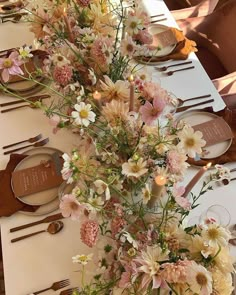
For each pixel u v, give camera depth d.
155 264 0.81
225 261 0.85
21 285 1.13
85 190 0.99
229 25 1.97
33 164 1.37
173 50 1.68
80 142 1.37
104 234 0.98
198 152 0.95
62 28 1.38
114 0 1.57
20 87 1.58
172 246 0.89
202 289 0.77
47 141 1.44
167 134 1.01
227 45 2.01
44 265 1.16
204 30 2.07
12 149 1.43
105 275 0.96
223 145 1.38
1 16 1.89
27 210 1.26
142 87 1.05
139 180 0.98
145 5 1.94
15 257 1.18
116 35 1.29
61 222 1.23
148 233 0.90
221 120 1.43
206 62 2.10
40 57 1.65
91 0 1.38
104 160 1.05
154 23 1.81
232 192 1.27
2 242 1.21
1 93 1.58
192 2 2.38
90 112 1.03
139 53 1.36
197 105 1.53
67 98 1.21
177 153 0.93
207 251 0.85
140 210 0.96
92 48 1.23
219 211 1.22
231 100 1.68
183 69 1.65
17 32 1.84
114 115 1.04
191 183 1.00
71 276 1.13
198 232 0.90
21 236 1.22
